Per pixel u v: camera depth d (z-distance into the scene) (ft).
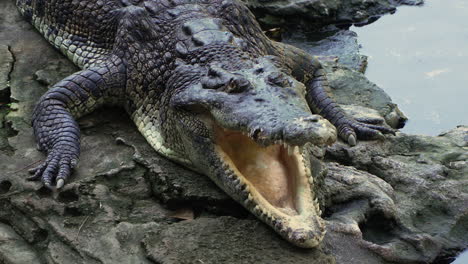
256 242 33.96
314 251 33.68
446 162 43.16
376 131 44.37
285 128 31.58
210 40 41.01
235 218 35.65
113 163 39.34
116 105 44.65
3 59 49.06
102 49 47.42
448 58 58.65
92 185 37.35
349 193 39.22
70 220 35.29
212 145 36.60
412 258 36.63
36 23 52.37
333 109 46.24
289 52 48.11
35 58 49.57
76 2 48.55
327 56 55.88
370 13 66.18
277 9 62.64
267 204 34.14
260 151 37.14
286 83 35.58
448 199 40.37
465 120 50.83
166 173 38.40
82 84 42.73
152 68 42.19
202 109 36.86
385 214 38.22
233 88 35.29
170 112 39.09
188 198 37.17
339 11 65.00
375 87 51.52
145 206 37.27
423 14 66.39
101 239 34.22
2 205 36.58
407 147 44.73
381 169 42.27
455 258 38.09
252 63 38.63
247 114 33.71
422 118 51.08
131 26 44.06
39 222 35.40
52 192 36.73
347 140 44.29
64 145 39.50
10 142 40.98
